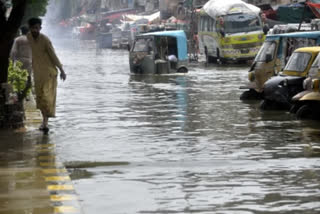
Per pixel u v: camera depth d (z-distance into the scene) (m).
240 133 21.53
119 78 49.81
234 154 17.73
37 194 13.23
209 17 73.62
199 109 28.56
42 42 21.08
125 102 31.89
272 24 78.25
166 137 20.80
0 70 21.77
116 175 15.21
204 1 108.56
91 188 13.94
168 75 52.91
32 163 16.52
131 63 55.81
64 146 19.11
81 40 172.25
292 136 20.80
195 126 23.25
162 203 12.71
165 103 31.22
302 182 14.37
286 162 16.59
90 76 52.19
